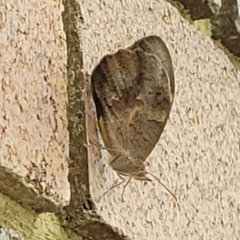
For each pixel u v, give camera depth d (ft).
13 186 0.42
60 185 0.44
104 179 0.49
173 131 0.59
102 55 0.52
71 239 0.48
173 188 0.57
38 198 0.43
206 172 0.62
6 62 0.43
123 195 0.51
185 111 0.62
